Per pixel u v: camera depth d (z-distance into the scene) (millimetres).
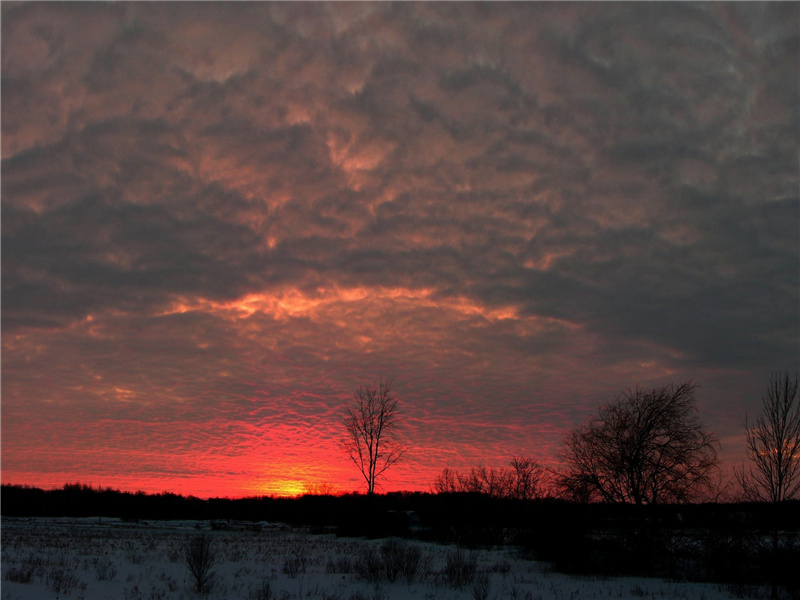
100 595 17328
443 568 28312
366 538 52844
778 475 20141
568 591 21375
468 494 51219
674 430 29422
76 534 49156
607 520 30062
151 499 102062
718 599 19953
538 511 33000
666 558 28062
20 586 17328
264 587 19375
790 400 20406
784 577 20953
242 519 93688
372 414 55312
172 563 26766
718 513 26797
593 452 30953
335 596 19000
